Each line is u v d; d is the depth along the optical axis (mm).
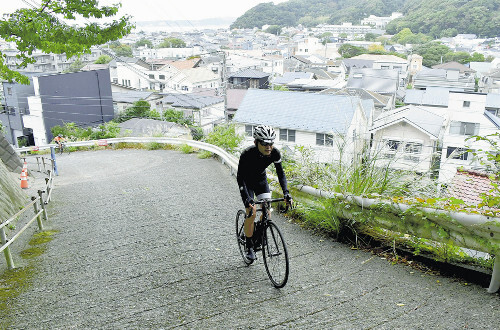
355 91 41281
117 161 15375
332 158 5648
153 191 8758
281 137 25344
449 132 23578
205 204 7262
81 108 36125
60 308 3676
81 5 7223
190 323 3270
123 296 3840
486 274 3613
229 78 64500
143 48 135500
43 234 6121
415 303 3336
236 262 4508
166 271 4375
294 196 5785
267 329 3109
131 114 38062
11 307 3750
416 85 56094
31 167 16000
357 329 3018
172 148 17938
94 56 106562
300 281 3885
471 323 2984
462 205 3938
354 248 4629
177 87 62719
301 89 55750
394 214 4191
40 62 88375
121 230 6074
